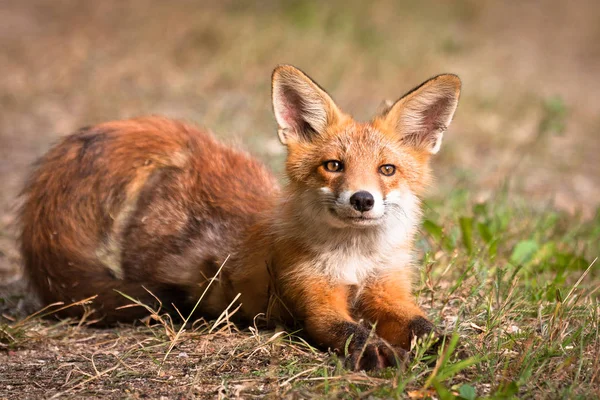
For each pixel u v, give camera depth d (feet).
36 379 26.48
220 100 76.23
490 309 30.40
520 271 35.37
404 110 31.48
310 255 29.68
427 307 32.24
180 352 28.30
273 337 27.96
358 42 96.58
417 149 31.94
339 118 31.42
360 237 29.76
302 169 30.45
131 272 33.55
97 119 69.41
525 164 63.10
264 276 30.89
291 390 23.97
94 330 32.94
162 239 33.30
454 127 72.90
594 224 44.65
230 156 35.78
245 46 90.12
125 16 103.65
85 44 91.20
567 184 58.85
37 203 34.99
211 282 30.76
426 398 23.35
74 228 34.06
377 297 29.91
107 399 24.41
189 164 34.55
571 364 25.64
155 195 33.99
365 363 25.77
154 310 33.30
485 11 132.16
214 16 100.12
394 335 28.22
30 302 36.78
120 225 33.86
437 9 123.95
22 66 85.25
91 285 33.73
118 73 83.25
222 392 24.57
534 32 128.67
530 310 30.76
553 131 72.08
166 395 24.58
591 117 81.87
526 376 23.93
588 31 131.95
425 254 33.58
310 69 86.12
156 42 93.15
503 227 41.09
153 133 35.45
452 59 97.30
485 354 25.99
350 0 112.16
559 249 40.45
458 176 54.85
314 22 101.71
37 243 34.71
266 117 69.62
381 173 29.96
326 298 29.14
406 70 88.43
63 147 35.70
